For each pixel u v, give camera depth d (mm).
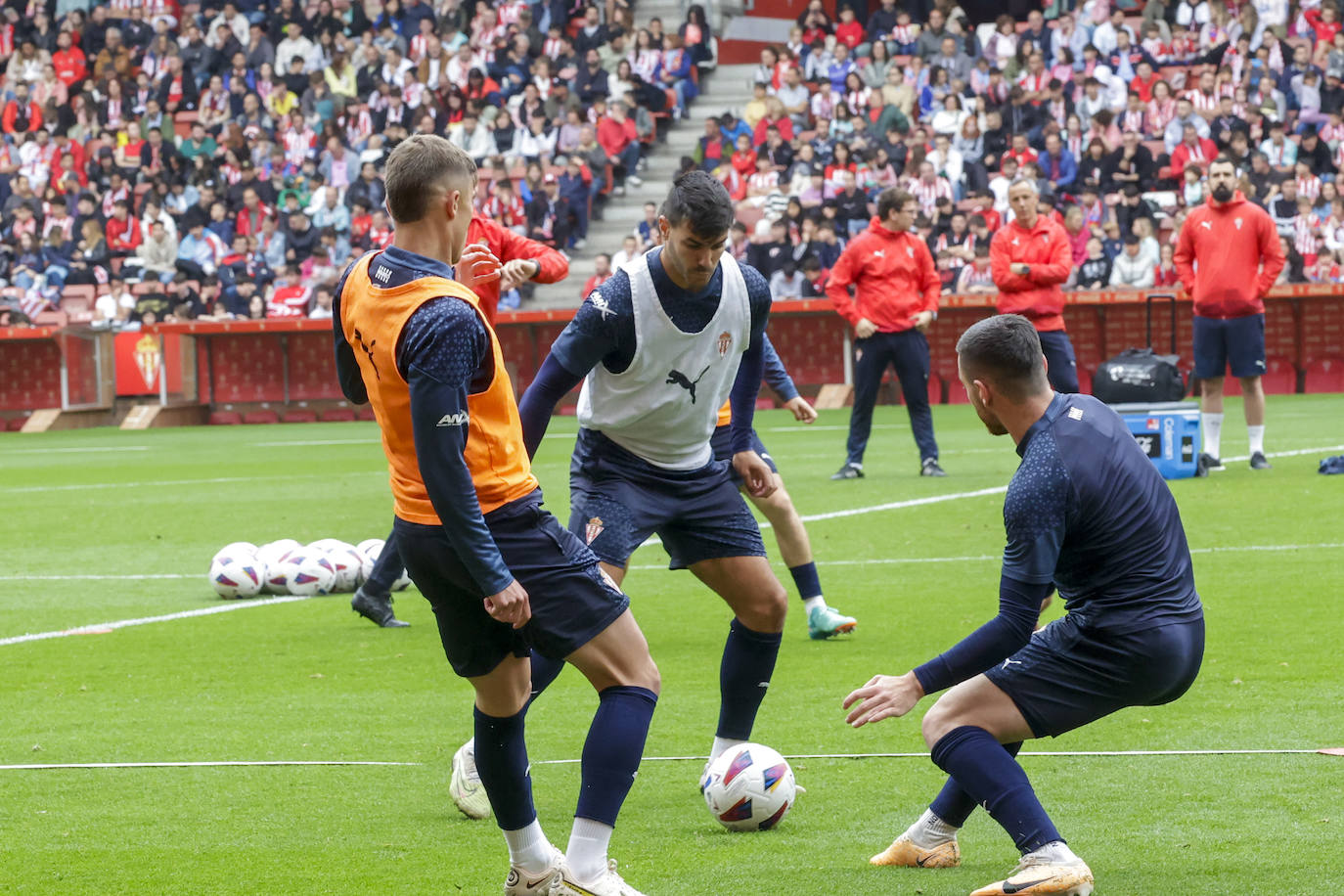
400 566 15422
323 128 60719
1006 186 50094
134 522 24781
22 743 10898
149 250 57469
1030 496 7223
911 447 33719
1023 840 7062
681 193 9016
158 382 54281
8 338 54219
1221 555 17562
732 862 8039
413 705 11945
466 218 7352
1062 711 7336
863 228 50094
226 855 8320
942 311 49000
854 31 59375
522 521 7422
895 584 16797
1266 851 7863
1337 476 24141
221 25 64688
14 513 26609
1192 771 9398
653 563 19250
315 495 27984
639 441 9828
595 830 7426
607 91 58906
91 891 7734
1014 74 54312
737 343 9664
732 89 61969
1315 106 51156
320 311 53844
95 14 66938
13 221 59812
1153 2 55156
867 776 9672
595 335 9391
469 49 61125
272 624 15719
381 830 8773
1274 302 46938
